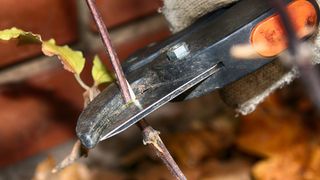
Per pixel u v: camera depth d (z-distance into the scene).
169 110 0.60
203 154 0.55
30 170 0.54
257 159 0.54
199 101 0.61
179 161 0.54
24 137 0.52
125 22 0.52
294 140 0.53
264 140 0.54
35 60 0.49
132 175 0.54
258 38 0.22
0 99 0.49
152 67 0.24
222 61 0.23
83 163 0.55
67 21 0.47
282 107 0.58
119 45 0.53
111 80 0.30
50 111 0.52
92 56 0.50
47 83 0.50
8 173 0.53
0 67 0.47
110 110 0.23
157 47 0.27
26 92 0.50
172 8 0.29
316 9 0.23
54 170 0.30
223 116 0.59
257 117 0.56
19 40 0.30
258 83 0.29
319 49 0.26
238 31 0.22
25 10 0.44
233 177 0.52
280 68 0.29
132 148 0.57
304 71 0.15
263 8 0.23
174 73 0.23
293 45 0.16
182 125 0.59
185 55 0.23
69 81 0.51
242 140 0.54
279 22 0.21
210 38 0.23
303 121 0.55
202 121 0.60
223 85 0.23
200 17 0.28
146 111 0.23
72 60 0.29
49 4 0.45
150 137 0.25
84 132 0.23
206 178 0.52
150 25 0.54
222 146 0.56
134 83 0.24
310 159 0.51
